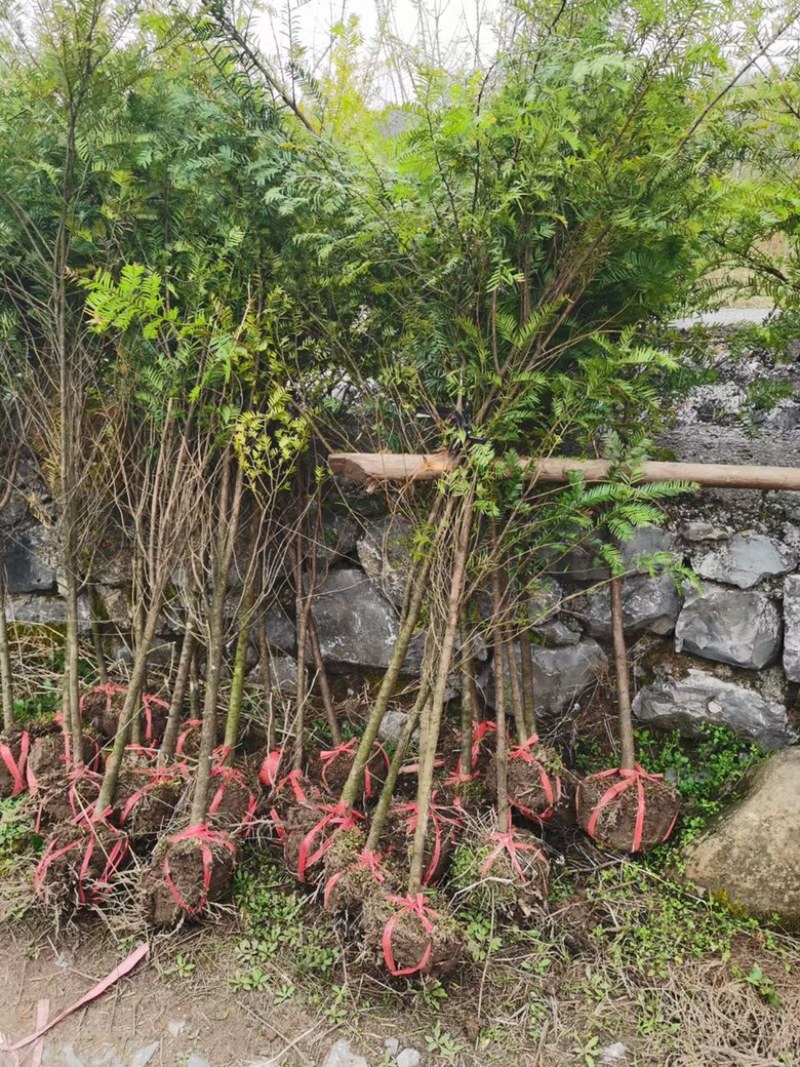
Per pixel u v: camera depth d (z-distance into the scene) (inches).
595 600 109.7
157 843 99.7
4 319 108.1
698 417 116.8
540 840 96.7
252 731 119.3
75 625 109.6
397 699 116.5
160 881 93.0
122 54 97.5
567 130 79.3
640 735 111.3
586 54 81.4
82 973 90.2
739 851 93.2
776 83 87.3
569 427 95.3
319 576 115.4
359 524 114.6
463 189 88.3
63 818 103.8
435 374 98.0
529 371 87.2
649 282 88.4
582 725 112.9
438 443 101.7
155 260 102.5
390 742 115.2
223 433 99.3
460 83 87.5
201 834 95.7
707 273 103.6
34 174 102.1
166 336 97.4
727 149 88.8
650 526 106.9
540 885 92.0
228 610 118.6
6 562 130.8
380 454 94.4
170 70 101.7
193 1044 81.9
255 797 106.0
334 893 89.8
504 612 97.1
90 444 114.1
